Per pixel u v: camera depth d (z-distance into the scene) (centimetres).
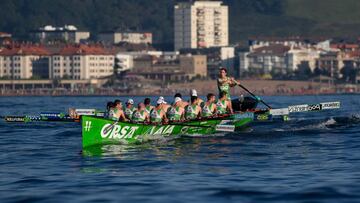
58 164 8431
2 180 7400
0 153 9569
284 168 7969
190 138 10694
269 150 9456
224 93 11281
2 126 13375
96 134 9612
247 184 7019
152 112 10438
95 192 6738
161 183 7112
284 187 6850
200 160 8594
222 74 11638
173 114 10706
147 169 7962
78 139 11125
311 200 6319
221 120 11169
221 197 6488
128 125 9956
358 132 11594
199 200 6384
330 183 7000
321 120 13312
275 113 11681
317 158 8719
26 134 11988
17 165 8431
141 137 10219
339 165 8131
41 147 10138
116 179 7356
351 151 9331
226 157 8831
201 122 10950
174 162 8444
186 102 11150
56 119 10544
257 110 11762
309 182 7075
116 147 9694
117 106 10050
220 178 7362
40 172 7869
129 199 6450
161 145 9925
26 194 6675
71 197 6544
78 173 7756
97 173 7731
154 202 6331
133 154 9081
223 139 10644
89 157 8894
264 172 7712
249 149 9562
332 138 10812
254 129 11906
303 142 10325
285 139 10700
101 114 11356
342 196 6438
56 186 7038
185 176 7494
